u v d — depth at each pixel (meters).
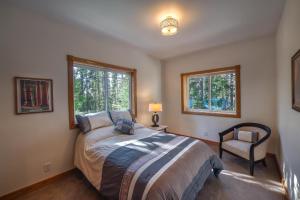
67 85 2.47
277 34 2.60
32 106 2.09
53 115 2.31
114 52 3.23
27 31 2.05
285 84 2.05
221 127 3.63
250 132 2.82
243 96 3.27
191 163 1.71
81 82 2.79
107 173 1.67
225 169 2.58
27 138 2.06
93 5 1.93
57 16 2.20
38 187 2.14
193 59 4.04
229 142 2.86
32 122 2.11
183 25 2.47
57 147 2.36
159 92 4.46
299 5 1.38
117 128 2.66
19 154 2.00
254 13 2.14
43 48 2.20
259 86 3.08
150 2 1.87
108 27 2.53
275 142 2.91
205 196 1.91
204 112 3.92
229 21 2.36
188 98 4.33
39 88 2.16
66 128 2.46
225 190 2.03
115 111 3.14
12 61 1.93
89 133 2.45
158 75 4.43
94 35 2.83
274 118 2.94
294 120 1.60
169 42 3.22
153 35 2.86
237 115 3.36
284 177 2.08
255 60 3.11
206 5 1.94
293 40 1.60
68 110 2.48
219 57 3.58
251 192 1.98
